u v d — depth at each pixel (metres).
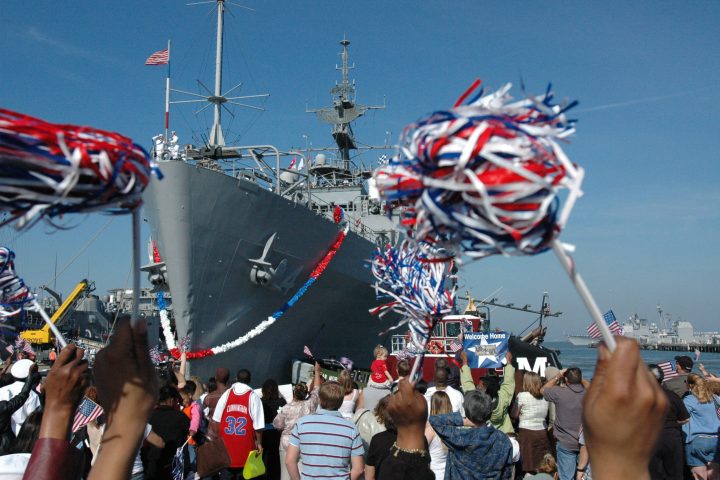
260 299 17.80
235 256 16.70
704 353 147.12
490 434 5.09
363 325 23.34
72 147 1.25
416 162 1.34
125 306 30.02
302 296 19.41
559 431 8.23
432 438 6.54
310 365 19.44
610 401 1.27
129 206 1.39
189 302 16.06
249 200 16.53
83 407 6.01
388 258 3.18
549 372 10.41
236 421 7.57
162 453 6.22
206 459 7.36
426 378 14.96
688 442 8.20
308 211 18.50
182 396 8.34
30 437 4.31
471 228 1.29
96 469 1.55
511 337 15.24
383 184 1.40
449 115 1.32
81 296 26.23
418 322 3.17
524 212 1.25
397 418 4.08
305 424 5.62
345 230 20.19
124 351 1.63
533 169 1.26
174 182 15.34
